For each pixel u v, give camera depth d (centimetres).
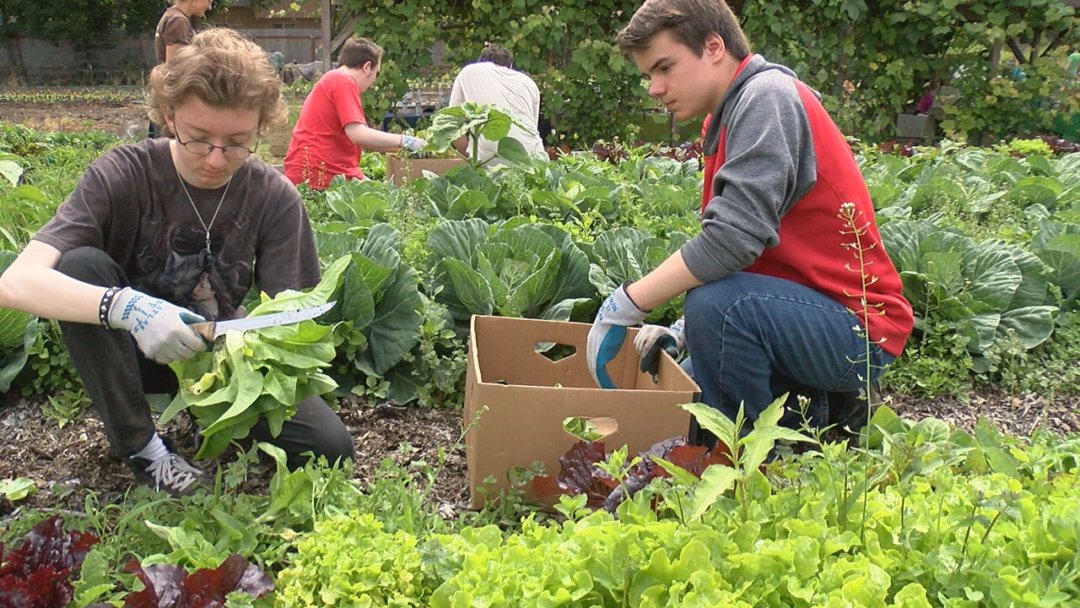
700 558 199
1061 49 1209
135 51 3161
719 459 267
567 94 1168
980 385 436
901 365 434
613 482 262
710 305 299
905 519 221
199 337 247
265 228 299
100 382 273
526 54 1145
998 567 205
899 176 789
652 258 450
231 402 245
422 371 389
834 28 1173
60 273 255
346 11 1152
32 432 349
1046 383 426
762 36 1171
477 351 337
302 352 253
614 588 201
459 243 447
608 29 1177
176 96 245
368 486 306
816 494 230
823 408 335
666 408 283
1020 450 270
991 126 1208
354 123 686
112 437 286
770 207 281
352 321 381
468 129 599
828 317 302
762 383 309
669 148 1027
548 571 205
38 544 223
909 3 1138
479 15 1132
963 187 680
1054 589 194
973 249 473
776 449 296
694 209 613
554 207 584
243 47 254
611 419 309
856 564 201
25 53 3005
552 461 284
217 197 286
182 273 292
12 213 525
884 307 310
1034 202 682
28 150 1103
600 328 308
